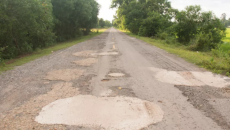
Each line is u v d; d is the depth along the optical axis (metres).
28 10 10.61
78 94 4.27
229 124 2.93
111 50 12.08
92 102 3.81
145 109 3.48
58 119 3.14
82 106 3.63
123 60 8.46
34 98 4.06
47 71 6.50
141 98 4.01
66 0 20.84
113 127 2.88
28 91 4.50
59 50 12.77
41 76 5.84
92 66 7.26
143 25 29.31
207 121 3.03
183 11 16.84
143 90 4.50
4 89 4.68
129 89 4.58
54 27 21.22
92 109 3.49
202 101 3.81
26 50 12.11
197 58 8.41
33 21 11.20
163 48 12.91
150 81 5.21
